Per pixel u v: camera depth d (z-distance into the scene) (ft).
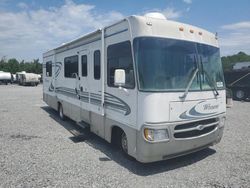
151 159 14.64
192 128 15.79
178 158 18.15
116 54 17.13
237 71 60.13
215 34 18.85
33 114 37.45
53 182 14.40
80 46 23.68
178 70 15.40
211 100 17.12
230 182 14.39
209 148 20.43
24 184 14.16
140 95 14.56
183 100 15.23
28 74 135.03
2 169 16.25
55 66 33.14
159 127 14.39
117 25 16.90
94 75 20.83
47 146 21.08
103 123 19.56
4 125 29.50
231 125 29.71
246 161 17.63
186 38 16.24
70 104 27.66
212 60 17.84
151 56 14.69
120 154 18.98
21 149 20.30
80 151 19.75
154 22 15.16
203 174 15.47
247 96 58.85
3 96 68.23
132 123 15.52
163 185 14.03
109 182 14.42
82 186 13.93
